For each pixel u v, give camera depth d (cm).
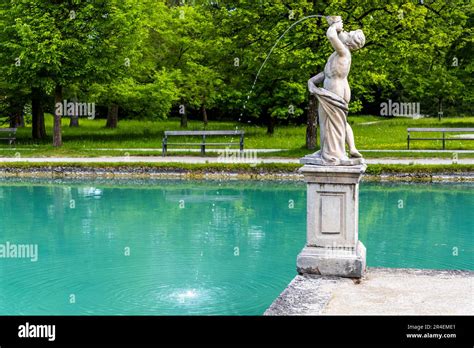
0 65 2572
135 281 896
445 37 2327
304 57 2166
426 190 1684
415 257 1012
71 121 4219
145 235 1191
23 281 906
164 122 4719
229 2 2425
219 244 1118
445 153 2220
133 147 2619
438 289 732
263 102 3222
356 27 2181
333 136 800
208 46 2877
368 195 1616
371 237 1164
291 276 920
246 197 1602
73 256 1041
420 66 2519
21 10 2473
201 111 5134
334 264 787
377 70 2398
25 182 1880
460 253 1038
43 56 2377
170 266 973
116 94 3161
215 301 805
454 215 1361
